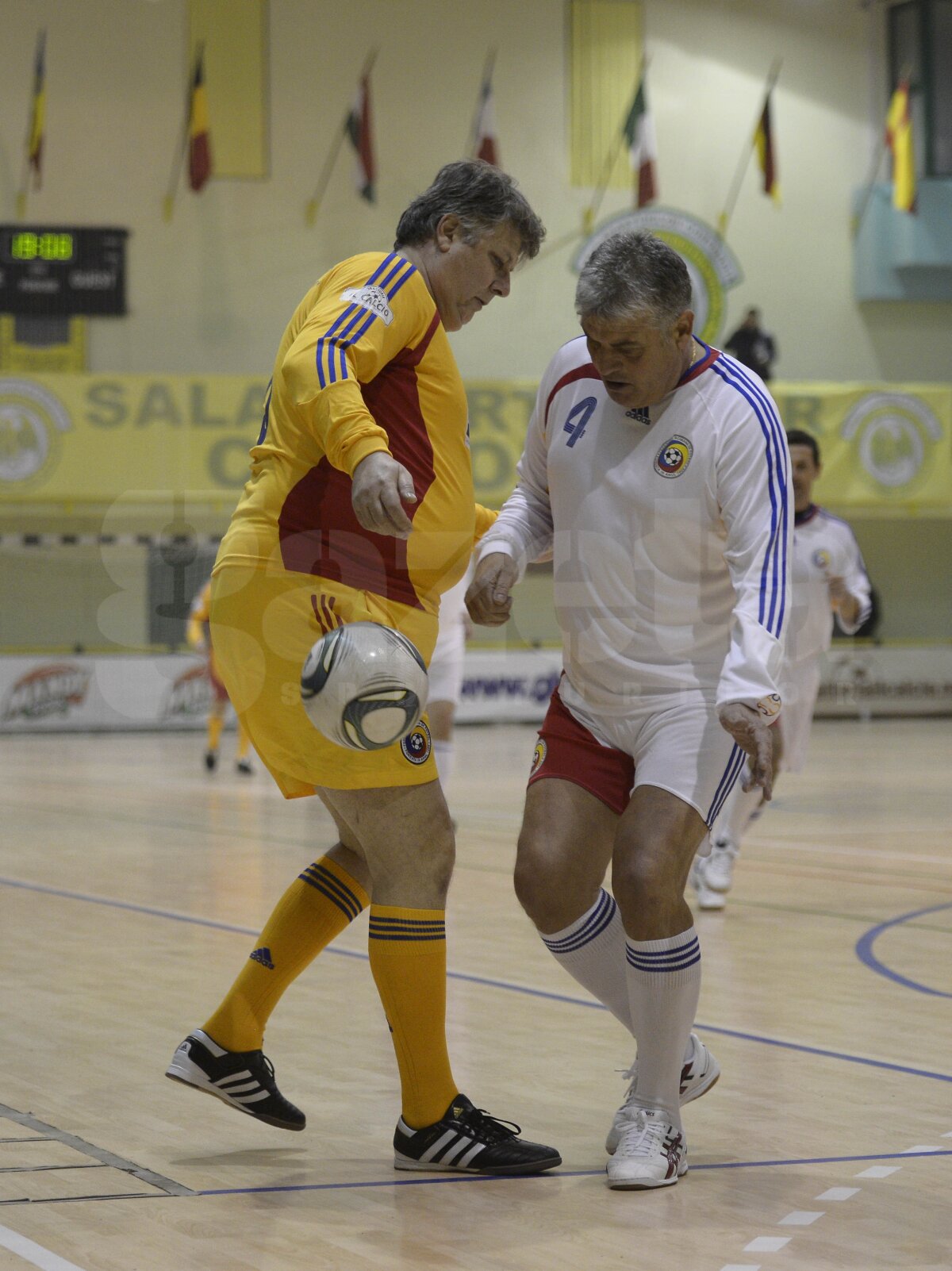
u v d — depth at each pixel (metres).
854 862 10.42
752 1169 3.82
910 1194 3.60
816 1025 5.53
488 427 27.14
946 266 30.20
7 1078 4.76
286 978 4.03
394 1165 3.87
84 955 6.91
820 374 30.27
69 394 26.08
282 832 12.22
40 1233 3.30
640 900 3.68
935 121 29.67
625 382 3.76
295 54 27.67
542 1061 4.97
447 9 28.25
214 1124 4.25
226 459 26.53
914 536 30.77
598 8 28.89
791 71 29.97
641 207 27.88
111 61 26.88
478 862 10.35
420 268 3.83
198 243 27.39
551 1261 3.14
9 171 26.55
